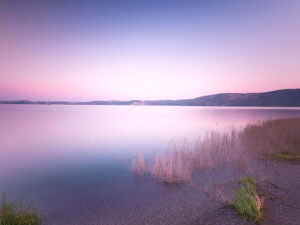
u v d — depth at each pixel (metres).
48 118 57.78
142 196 6.57
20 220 4.71
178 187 7.11
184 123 38.94
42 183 8.36
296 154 10.52
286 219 4.22
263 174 7.73
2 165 11.37
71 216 5.42
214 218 4.68
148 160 11.62
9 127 33.59
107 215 5.45
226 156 10.52
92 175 9.27
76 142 19.59
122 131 28.14
